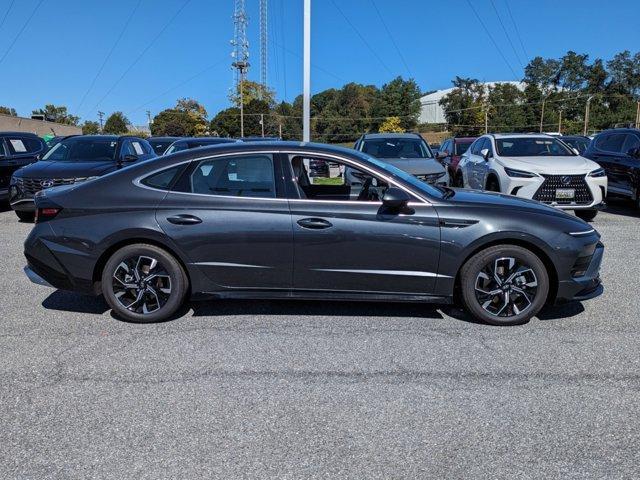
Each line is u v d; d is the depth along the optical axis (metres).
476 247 4.72
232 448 3.05
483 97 106.19
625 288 6.06
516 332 4.75
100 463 2.93
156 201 4.88
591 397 3.61
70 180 10.23
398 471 2.85
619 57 109.56
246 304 5.48
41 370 4.04
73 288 4.99
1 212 12.36
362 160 4.97
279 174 4.88
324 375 3.94
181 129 90.69
